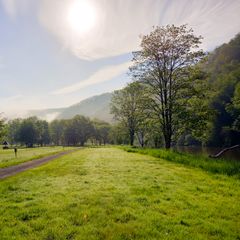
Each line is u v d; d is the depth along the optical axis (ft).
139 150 160.76
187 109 132.16
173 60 136.56
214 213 31.76
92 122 627.46
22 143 581.94
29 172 72.95
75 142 600.80
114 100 262.47
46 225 28.58
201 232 26.37
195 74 133.49
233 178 56.65
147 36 138.10
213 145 327.26
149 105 138.82
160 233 25.94
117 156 127.24
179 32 134.72
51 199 38.99
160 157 115.24
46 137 616.39
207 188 45.42
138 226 27.86
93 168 76.48
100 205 35.63
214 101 310.45
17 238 25.59
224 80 338.13
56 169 77.20
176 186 47.52
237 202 36.55
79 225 28.68
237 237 25.23
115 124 290.15
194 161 83.66
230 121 303.68
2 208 35.24
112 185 48.62
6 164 99.25
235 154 159.63
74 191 44.11
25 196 41.37
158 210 33.24
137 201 37.32
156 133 158.61
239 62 411.95
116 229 27.14
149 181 53.01
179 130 137.08
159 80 139.44
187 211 32.55
